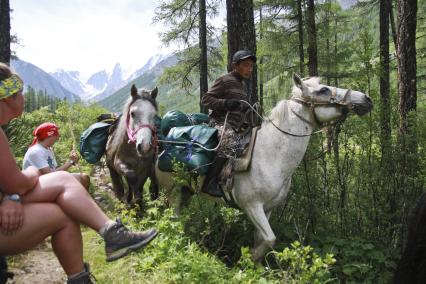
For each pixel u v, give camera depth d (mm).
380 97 5484
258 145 4836
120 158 6160
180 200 5750
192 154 5172
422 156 5133
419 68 14273
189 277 4004
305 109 4730
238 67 5352
